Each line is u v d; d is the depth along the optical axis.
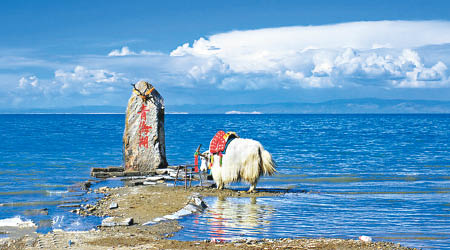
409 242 9.45
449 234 10.09
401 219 11.54
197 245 8.74
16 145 37.22
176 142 41.31
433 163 26.09
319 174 21.19
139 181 17.58
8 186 16.50
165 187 16.48
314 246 8.80
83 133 56.94
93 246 8.52
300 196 14.94
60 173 20.53
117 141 42.22
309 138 50.47
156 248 8.44
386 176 20.47
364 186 17.47
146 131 20.19
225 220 11.17
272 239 9.38
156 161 20.22
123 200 13.54
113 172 19.47
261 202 13.75
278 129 75.81
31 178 18.78
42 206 12.80
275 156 30.02
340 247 8.77
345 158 28.80
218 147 15.60
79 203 13.25
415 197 14.88
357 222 11.16
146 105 20.23
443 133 61.16
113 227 10.28
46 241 8.85
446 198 14.66
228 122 117.31
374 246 8.91
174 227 10.34
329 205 13.34
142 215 11.52
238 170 15.40
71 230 10.00
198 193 15.13
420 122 119.81
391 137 51.94
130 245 8.63
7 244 8.62
